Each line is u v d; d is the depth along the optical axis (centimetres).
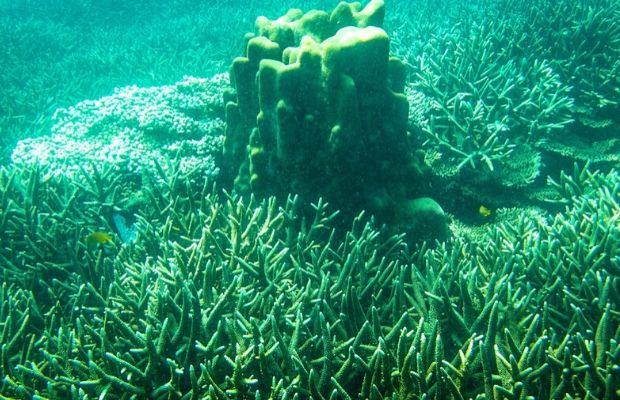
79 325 98
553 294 107
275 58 134
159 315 96
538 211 162
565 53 227
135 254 129
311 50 119
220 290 108
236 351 88
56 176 158
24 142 185
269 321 92
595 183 154
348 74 119
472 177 168
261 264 108
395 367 87
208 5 558
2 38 420
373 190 133
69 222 144
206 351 86
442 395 81
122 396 88
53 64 381
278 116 121
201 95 185
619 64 211
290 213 127
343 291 107
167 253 119
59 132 184
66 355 95
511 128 185
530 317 96
